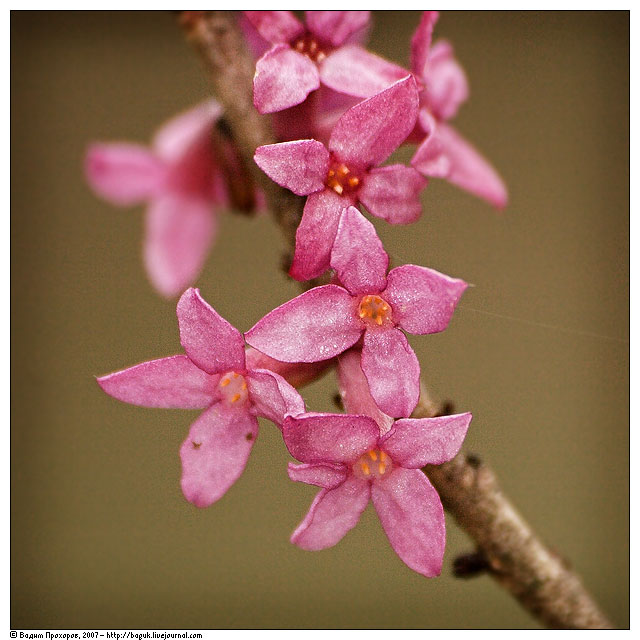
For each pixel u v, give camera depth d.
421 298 0.22
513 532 0.23
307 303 0.22
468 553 0.23
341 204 0.22
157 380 0.22
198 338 0.22
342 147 0.22
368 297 0.22
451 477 0.23
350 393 0.22
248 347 0.22
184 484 0.22
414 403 0.22
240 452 0.22
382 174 0.22
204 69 0.23
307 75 0.22
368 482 0.22
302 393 0.23
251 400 0.22
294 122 0.23
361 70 0.22
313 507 0.22
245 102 0.23
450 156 0.24
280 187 0.22
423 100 0.23
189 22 0.23
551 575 0.23
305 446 0.22
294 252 0.22
